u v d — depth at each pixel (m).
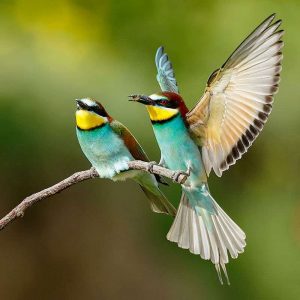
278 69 6.07
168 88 7.52
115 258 13.12
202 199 6.79
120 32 14.10
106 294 13.20
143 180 6.90
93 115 6.85
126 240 13.04
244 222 13.07
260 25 6.01
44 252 13.20
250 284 12.91
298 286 12.89
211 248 6.80
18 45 12.70
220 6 13.97
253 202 13.18
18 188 12.48
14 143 12.11
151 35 14.00
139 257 13.09
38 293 13.28
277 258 12.96
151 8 14.20
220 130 6.43
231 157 6.43
